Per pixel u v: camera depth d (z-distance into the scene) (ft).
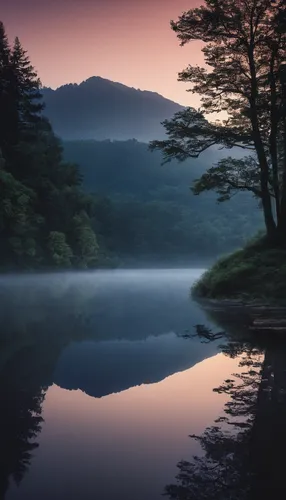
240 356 29.35
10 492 11.35
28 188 214.48
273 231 89.51
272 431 15.61
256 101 89.40
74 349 32.14
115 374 24.64
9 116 247.70
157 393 20.81
